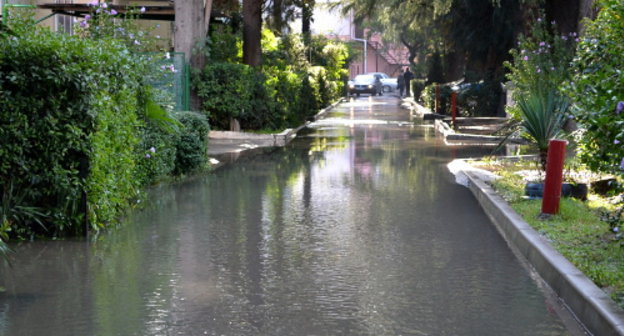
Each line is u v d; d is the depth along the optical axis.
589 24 11.22
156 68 16.00
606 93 8.38
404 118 39.88
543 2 28.95
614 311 6.06
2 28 8.67
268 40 37.31
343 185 15.05
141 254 8.96
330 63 55.69
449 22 37.16
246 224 10.91
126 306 6.89
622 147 8.07
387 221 11.22
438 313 6.75
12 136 9.46
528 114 12.66
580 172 14.16
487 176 15.10
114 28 17.44
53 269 8.23
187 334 6.15
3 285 7.59
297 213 11.87
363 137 27.81
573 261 7.84
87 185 9.89
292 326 6.37
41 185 9.73
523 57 23.39
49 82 9.48
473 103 36.88
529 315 6.70
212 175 16.69
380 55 98.31
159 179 15.51
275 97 29.44
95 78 10.04
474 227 10.79
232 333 6.19
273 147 24.02
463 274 8.14
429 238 10.02
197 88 25.75
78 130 9.61
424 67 60.56
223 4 32.22
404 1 36.56
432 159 20.08
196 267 8.37
